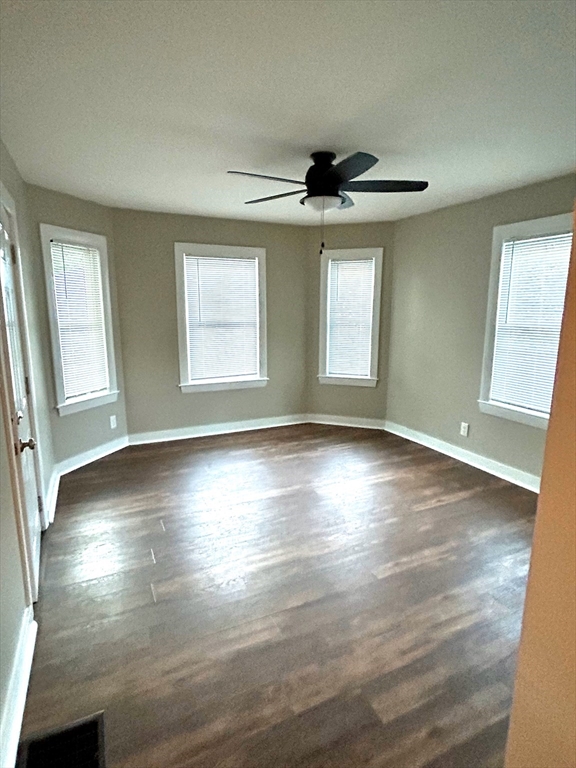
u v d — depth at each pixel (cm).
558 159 283
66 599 217
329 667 177
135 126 232
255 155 275
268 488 353
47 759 141
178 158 280
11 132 237
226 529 287
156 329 454
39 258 342
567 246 319
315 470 392
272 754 143
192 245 455
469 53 168
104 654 183
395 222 477
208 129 237
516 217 352
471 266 395
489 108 213
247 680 171
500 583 232
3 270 213
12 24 148
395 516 306
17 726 147
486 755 142
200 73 182
